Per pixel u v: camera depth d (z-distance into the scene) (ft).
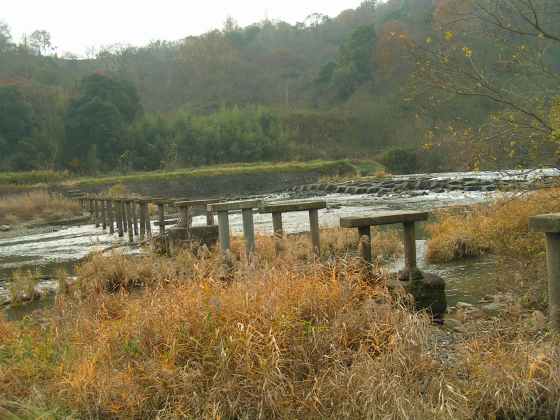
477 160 24.98
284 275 17.28
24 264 48.34
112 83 235.81
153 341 15.01
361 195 117.08
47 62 318.45
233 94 362.53
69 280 35.40
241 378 13.20
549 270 15.31
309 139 290.35
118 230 65.98
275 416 12.55
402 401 12.01
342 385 12.84
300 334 14.35
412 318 14.84
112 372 14.15
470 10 24.89
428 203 83.76
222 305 15.08
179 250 35.45
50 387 13.93
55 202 105.19
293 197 136.56
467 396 12.79
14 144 206.69
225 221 28.02
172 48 394.73
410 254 20.51
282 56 410.31
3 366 15.16
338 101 332.39
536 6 24.45
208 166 222.69
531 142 24.11
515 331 15.83
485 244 34.88
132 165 225.56
